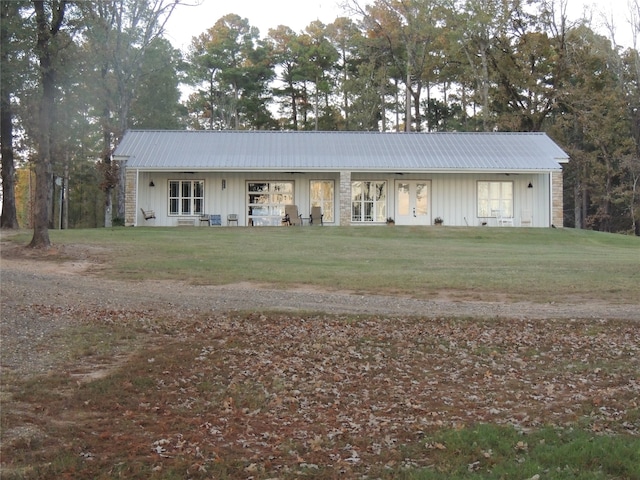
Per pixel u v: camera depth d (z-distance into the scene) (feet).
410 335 40.60
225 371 33.04
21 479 20.40
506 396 30.32
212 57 229.66
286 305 47.80
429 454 23.32
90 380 30.83
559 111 180.24
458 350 37.73
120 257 68.85
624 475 21.03
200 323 42.16
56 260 66.74
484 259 70.95
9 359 33.45
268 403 28.94
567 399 29.76
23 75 75.05
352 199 115.55
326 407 28.66
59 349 35.60
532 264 66.74
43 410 26.66
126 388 29.81
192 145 118.42
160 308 46.11
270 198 114.42
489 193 116.16
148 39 130.11
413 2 169.78
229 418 26.96
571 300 50.70
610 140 170.40
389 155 116.06
